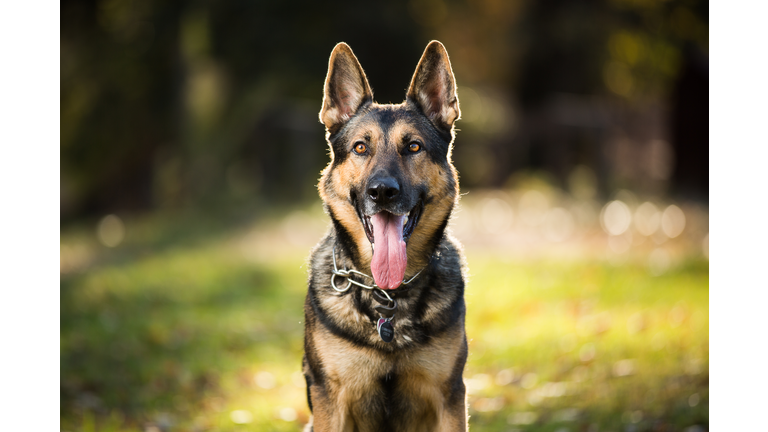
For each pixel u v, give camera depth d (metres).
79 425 4.96
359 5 20.08
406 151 3.96
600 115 24.20
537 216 17.17
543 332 6.92
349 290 3.81
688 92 20.55
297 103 22.19
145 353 6.75
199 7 17.83
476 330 7.45
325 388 3.79
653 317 6.92
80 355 6.49
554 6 23.92
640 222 14.59
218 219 16.56
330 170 4.16
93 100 18.58
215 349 7.03
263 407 5.44
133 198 20.30
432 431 3.85
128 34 18.33
